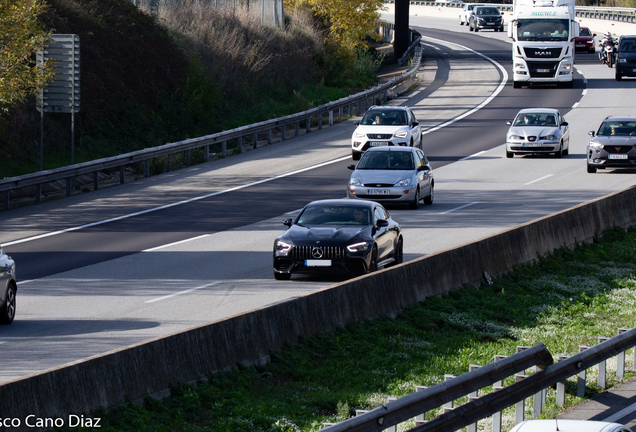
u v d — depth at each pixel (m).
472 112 76.62
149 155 51.31
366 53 106.06
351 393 17.58
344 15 98.00
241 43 81.00
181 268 28.78
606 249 34.41
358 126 55.03
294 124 71.06
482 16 159.38
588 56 121.12
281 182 48.62
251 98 75.12
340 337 20.89
